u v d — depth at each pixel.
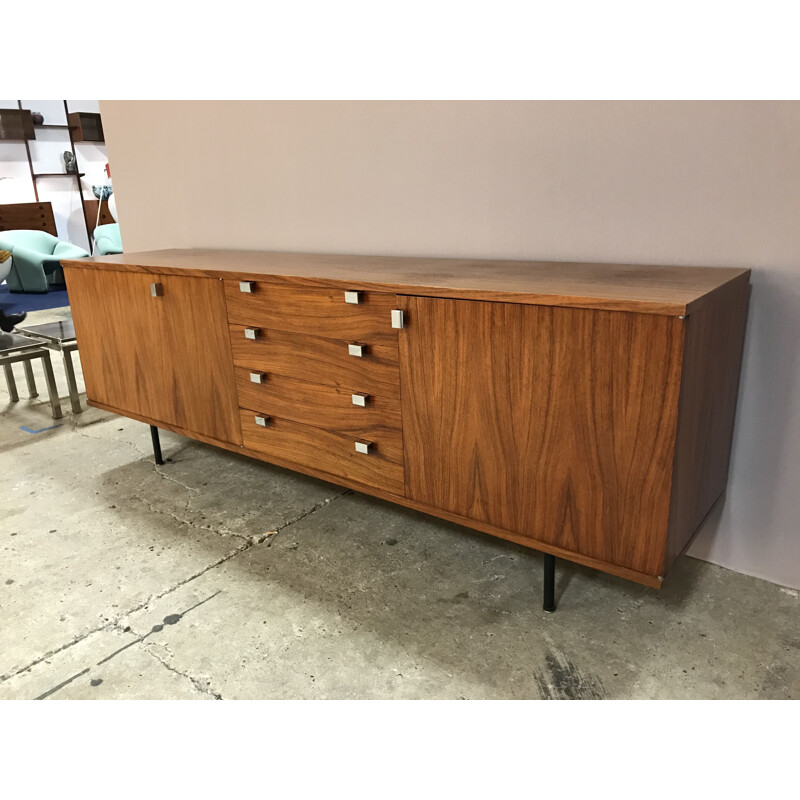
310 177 2.41
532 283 1.54
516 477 1.58
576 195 1.86
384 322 1.68
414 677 1.55
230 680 1.57
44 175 8.23
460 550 2.05
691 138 1.65
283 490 2.48
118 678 1.59
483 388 1.56
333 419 1.90
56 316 5.48
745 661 1.55
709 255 1.70
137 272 2.27
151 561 2.05
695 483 1.52
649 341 1.29
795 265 1.59
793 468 1.72
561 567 1.94
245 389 2.11
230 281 2.00
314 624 1.74
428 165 2.11
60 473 2.69
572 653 1.60
